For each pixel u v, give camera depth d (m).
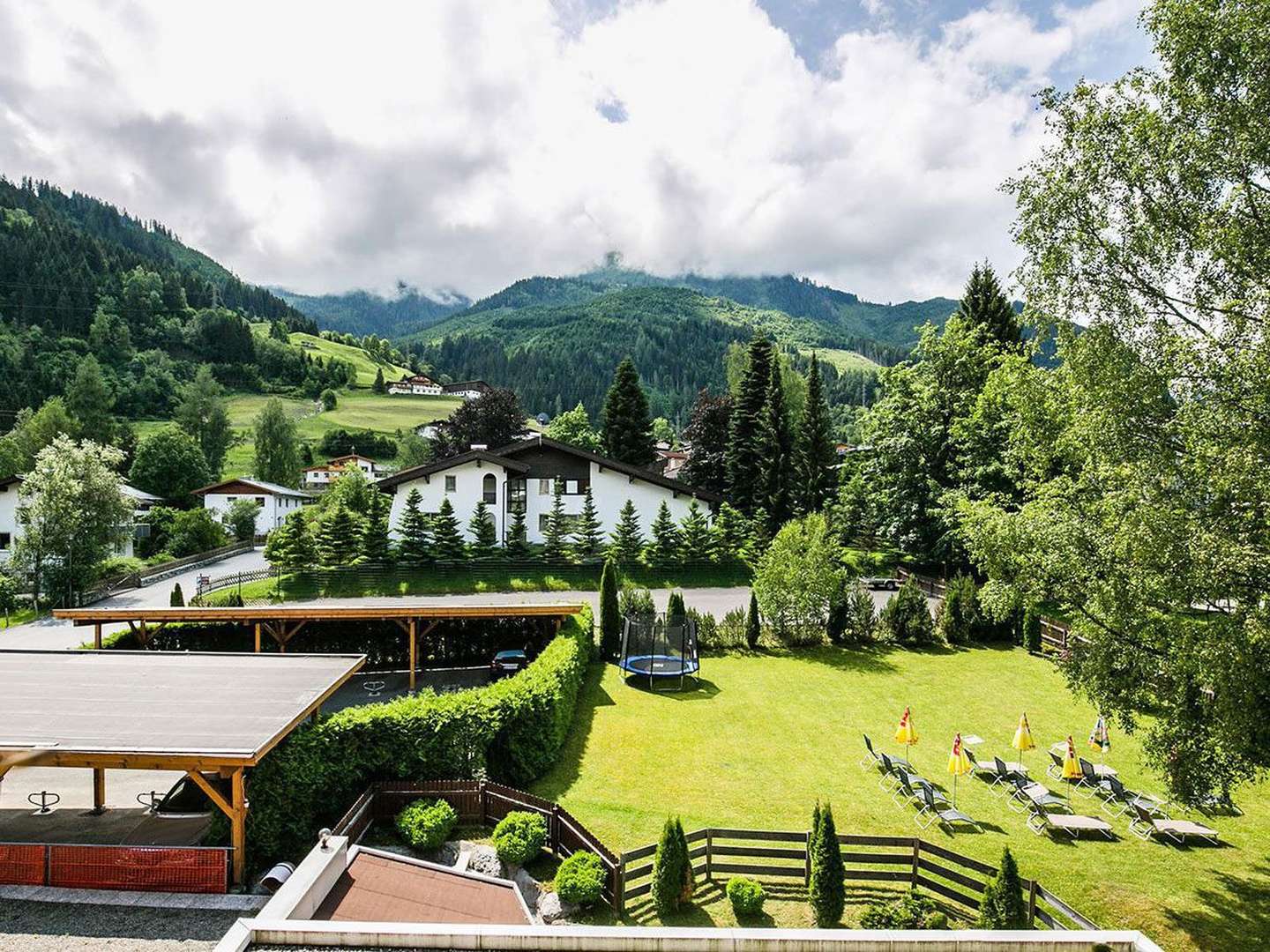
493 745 18.05
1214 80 12.81
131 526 52.31
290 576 43.94
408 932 8.80
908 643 32.12
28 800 17.19
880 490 45.81
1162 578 13.36
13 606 40.38
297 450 97.12
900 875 14.04
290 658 19.17
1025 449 19.58
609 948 8.65
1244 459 12.08
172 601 32.84
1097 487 16.09
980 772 19.86
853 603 32.75
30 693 15.98
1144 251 13.98
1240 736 12.47
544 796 17.77
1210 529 12.95
